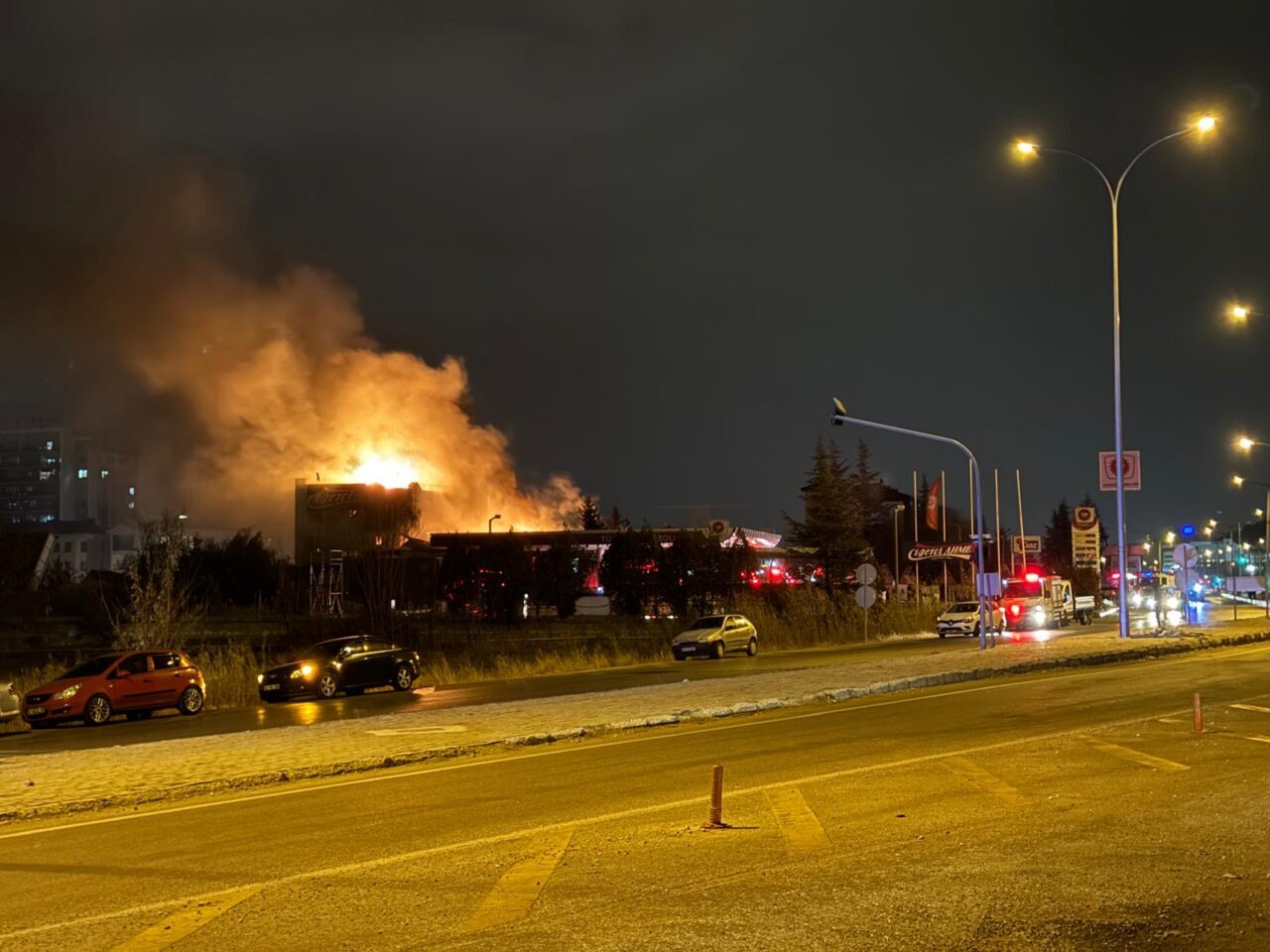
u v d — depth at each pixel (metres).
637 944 6.93
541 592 73.75
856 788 12.21
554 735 18.08
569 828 10.62
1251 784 11.77
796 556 76.69
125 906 8.30
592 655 42.84
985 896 7.79
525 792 12.88
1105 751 14.30
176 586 43.19
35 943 7.39
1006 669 28.67
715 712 20.80
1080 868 8.52
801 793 12.02
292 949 7.11
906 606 62.03
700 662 41.72
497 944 7.04
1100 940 6.81
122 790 13.74
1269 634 41.31
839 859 9.01
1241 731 15.91
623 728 19.17
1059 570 132.62
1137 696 21.25
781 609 56.81
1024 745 15.05
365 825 11.21
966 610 54.75
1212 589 148.50
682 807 11.52
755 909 7.62
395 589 50.78
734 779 13.20
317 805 12.56
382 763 15.81
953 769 13.30
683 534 66.19
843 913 7.46
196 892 8.70
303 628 47.44
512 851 9.70
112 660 28.33
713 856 9.26
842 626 55.28
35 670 34.56
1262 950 6.61
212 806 12.92
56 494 154.38
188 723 26.86
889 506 108.25
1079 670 28.98
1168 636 40.59
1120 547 38.75
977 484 39.06
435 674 38.25
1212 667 27.84
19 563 82.06
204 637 50.03
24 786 14.46
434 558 73.94
